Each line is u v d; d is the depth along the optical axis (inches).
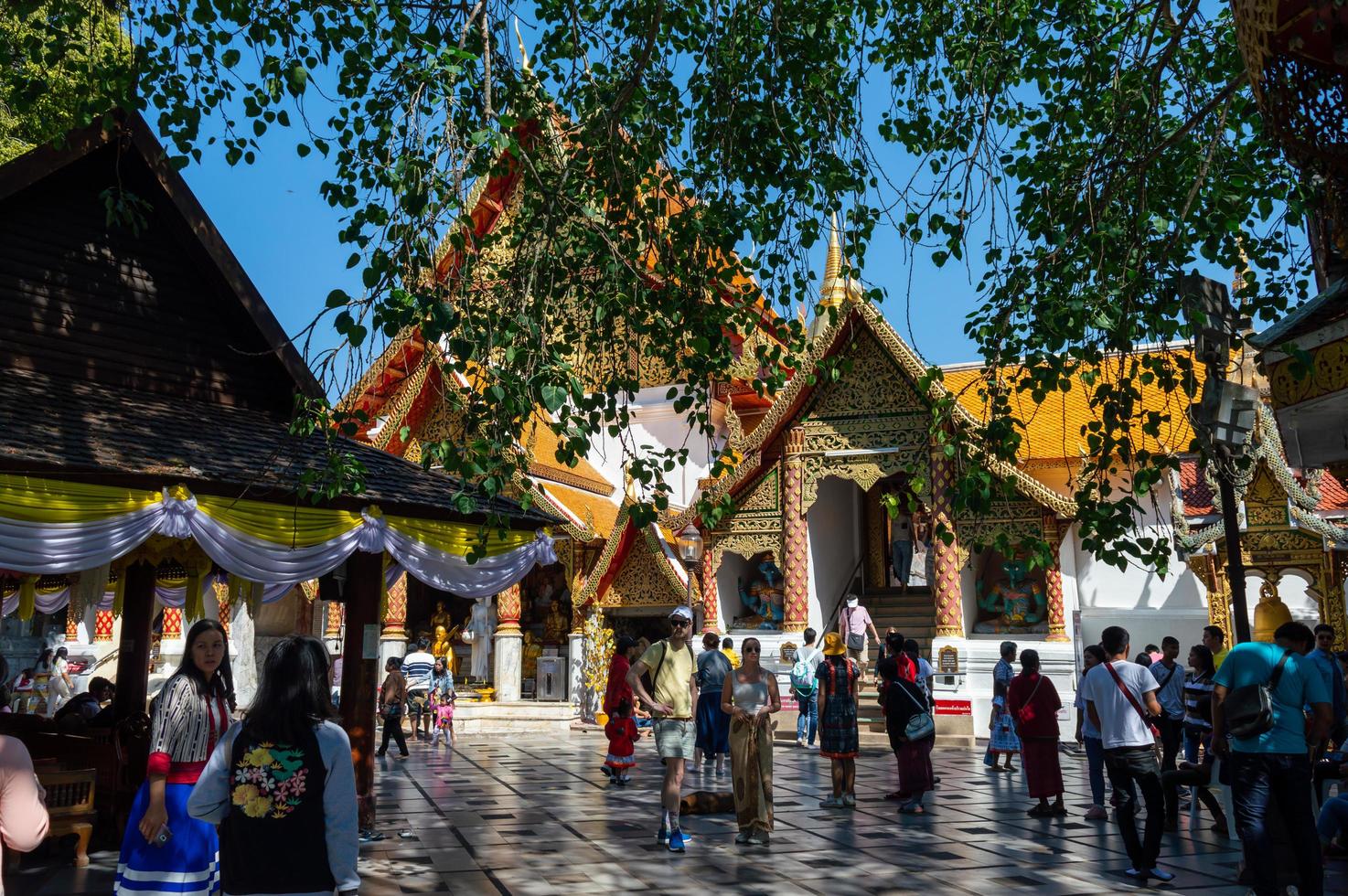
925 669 673.0
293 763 159.3
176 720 225.8
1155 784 330.0
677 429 1160.8
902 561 1006.4
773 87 348.5
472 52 303.4
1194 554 742.5
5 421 327.0
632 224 352.5
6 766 189.8
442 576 403.5
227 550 341.4
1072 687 792.9
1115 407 324.8
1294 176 365.7
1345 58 233.5
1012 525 829.8
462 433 297.4
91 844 384.8
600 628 983.0
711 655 633.0
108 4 354.0
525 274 316.2
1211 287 321.7
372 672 403.2
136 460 331.6
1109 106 359.6
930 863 355.3
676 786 383.9
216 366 440.1
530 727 948.6
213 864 231.0
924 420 870.4
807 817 453.7
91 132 401.7
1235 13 255.0
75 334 402.6
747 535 922.1
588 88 351.6
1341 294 297.4
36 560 302.4
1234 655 295.0
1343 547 693.9
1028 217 374.0
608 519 1061.8
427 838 397.7
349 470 302.4
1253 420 320.8
